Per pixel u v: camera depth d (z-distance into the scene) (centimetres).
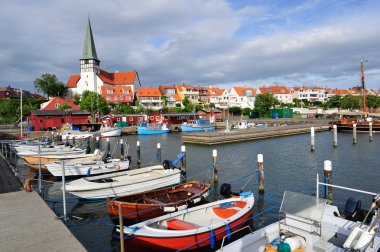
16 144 3316
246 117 9450
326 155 3122
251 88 12025
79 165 2072
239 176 2225
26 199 1205
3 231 880
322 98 13462
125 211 1248
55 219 976
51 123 5822
